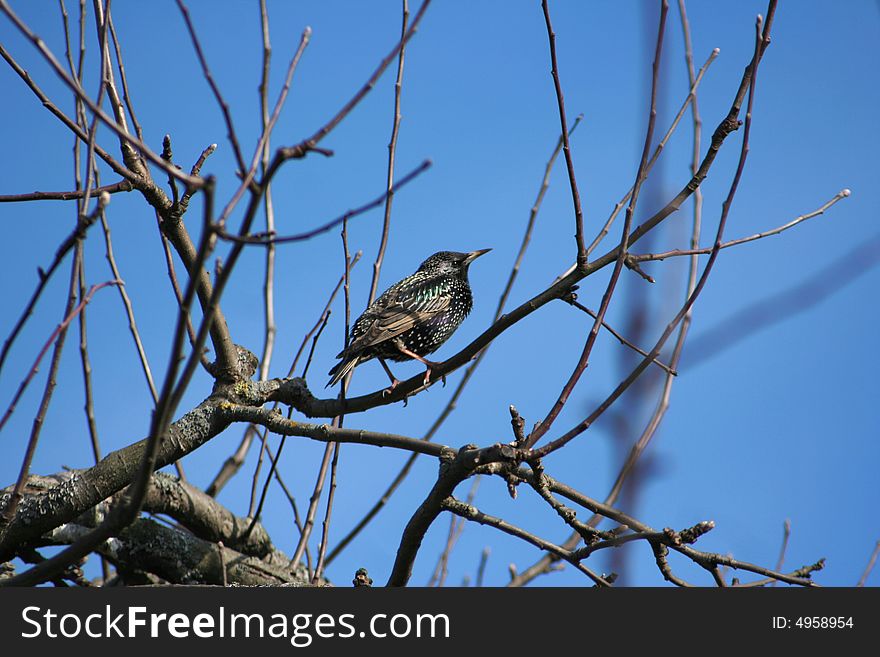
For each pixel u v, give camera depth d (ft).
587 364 26.76
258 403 36.19
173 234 34.96
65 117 32.17
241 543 40.22
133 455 34.65
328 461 37.09
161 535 38.91
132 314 37.17
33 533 33.88
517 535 29.19
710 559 27.96
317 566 34.04
